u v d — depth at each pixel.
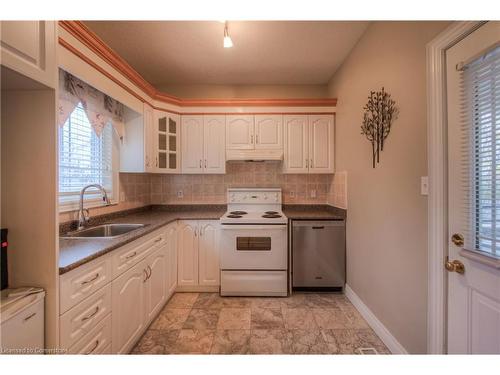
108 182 2.45
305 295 2.59
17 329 0.91
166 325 2.05
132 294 1.69
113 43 2.28
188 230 2.66
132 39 2.22
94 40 1.63
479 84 1.04
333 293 2.63
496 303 1.00
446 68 1.22
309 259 2.60
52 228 1.03
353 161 2.36
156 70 2.82
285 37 2.20
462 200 1.14
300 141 2.91
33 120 1.02
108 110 2.26
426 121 1.34
